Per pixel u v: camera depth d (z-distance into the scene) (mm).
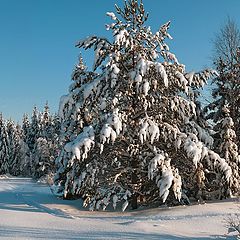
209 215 15484
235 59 27062
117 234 11391
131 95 19844
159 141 19734
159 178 17672
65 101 20078
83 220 15258
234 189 22250
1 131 84062
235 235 11789
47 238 10781
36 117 86375
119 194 19297
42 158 64438
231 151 22562
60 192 27266
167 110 20297
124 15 20000
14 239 10688
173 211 16703
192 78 20703
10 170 84375
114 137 17625
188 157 18938
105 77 19109
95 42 20219
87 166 19578
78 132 23781
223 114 24531
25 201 23188
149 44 20422
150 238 10797
